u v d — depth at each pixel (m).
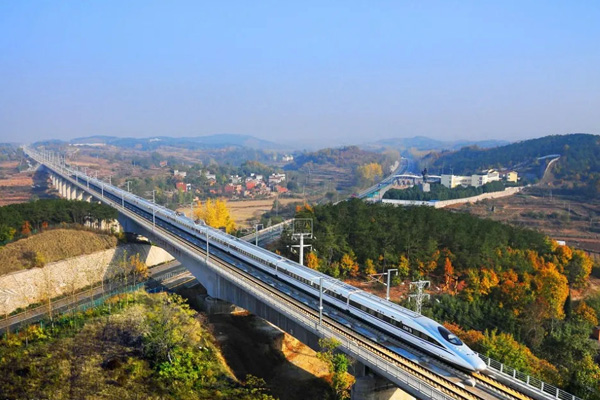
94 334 60.88
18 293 88.25
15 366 50.84
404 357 48.72
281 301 61.31
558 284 84.62
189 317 69.31
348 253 96.88
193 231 105.31
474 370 44.34
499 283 86.12
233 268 80.00
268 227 152.00
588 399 49.09
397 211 112.31
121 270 106.38
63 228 113.56
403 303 79.25
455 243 95.25
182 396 48.31
